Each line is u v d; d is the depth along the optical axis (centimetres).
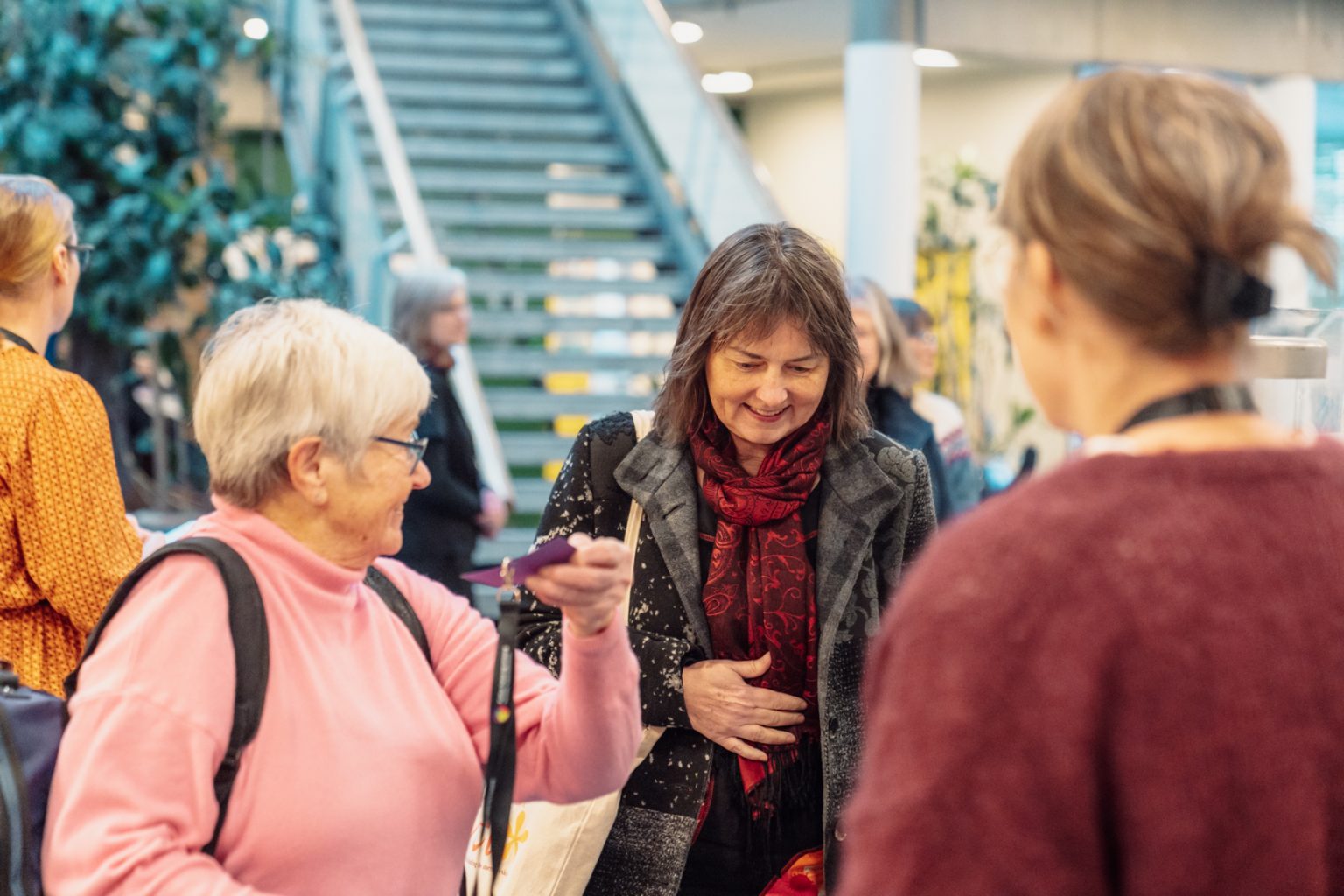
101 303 700
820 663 203
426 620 174
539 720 170
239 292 756
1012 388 1081
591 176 983
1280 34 1040
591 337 1107
